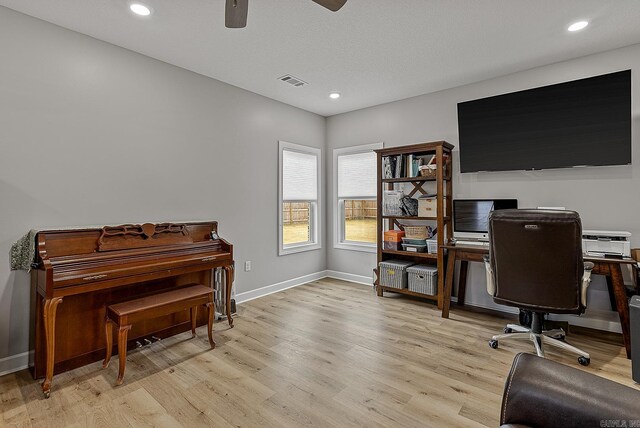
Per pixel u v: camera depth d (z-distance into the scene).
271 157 4.11
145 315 2.22
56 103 2.44
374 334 2.85
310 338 2.78
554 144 3.00
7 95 2.23
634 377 1.99
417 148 3.62
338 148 4.80
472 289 3.67
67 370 2.29
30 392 2.00
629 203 2.78
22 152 2.29
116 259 2.41
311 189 4.75
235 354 2.50
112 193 2.72
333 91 3.86
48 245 2.24
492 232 2.38
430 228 3.89
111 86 2.72
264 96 4.02
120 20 2.39
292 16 2.35
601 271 2.49
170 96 3.11
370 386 2.05
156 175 3.01
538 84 3.20
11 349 2.25
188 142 3.25
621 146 2.71
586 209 2.96
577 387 0.97
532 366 1.07
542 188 3.17
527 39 2.68
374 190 4.47
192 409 1.83
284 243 4.44
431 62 3.10
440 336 2.81
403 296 3.99
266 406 1.86
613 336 2.78
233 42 2.72
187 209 3.25
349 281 4.73
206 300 2.59
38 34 2.35
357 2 2.19
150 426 1.69
